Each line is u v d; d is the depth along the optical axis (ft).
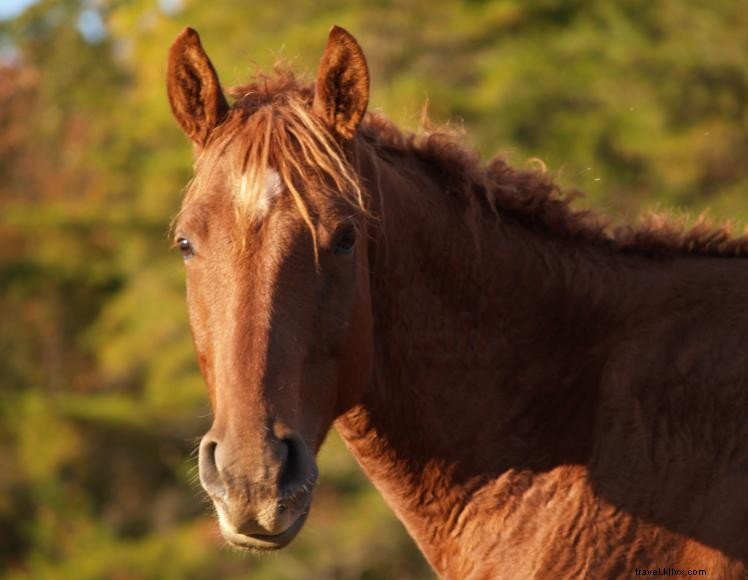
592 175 106.93
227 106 23.86
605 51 116.78
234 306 21.49
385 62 111.86
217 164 22.50
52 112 161.79
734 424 23.88
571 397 24.99
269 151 22.17
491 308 25.44
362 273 23.09
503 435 25.09
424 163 26.40
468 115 107.55
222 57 114.42
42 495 118.01
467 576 25.18
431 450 25.29
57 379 143.33
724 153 112.88
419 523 25.80
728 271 25.49
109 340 126.82
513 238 25.85
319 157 22.29
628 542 23.72
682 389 24.23
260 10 118.32
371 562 96.27
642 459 23.98
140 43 128.88
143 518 118.11
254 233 21.70
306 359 21.93
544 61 114.11
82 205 140.67
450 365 25.25
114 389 138.21
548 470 24.67
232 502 20.35
